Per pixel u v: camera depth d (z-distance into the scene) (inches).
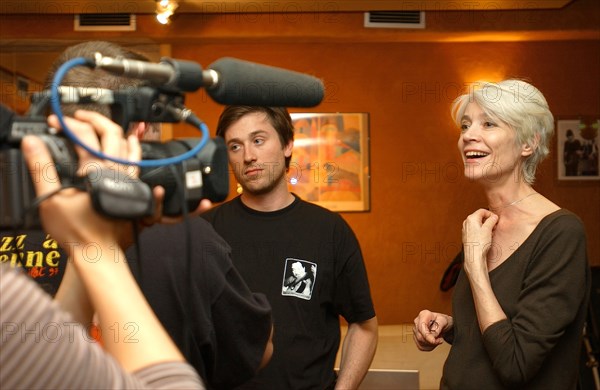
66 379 21.0
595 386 125.3
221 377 47.9
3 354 20.5
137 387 22.5
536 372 55.3
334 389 75.7
